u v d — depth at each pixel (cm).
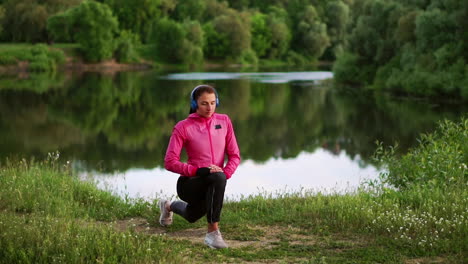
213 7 10088
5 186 696
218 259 444
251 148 1842
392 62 3834
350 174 1384
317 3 10575
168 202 550
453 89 2856
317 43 9531
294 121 2517
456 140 938
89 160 1631
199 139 464
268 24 9350
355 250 464
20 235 464
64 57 6700
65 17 6931
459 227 503
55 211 602
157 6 9325
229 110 2891
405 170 900
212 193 462
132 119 2636
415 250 457
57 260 412
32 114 2736
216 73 6322
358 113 2712
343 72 4272
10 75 5531
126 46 7294
